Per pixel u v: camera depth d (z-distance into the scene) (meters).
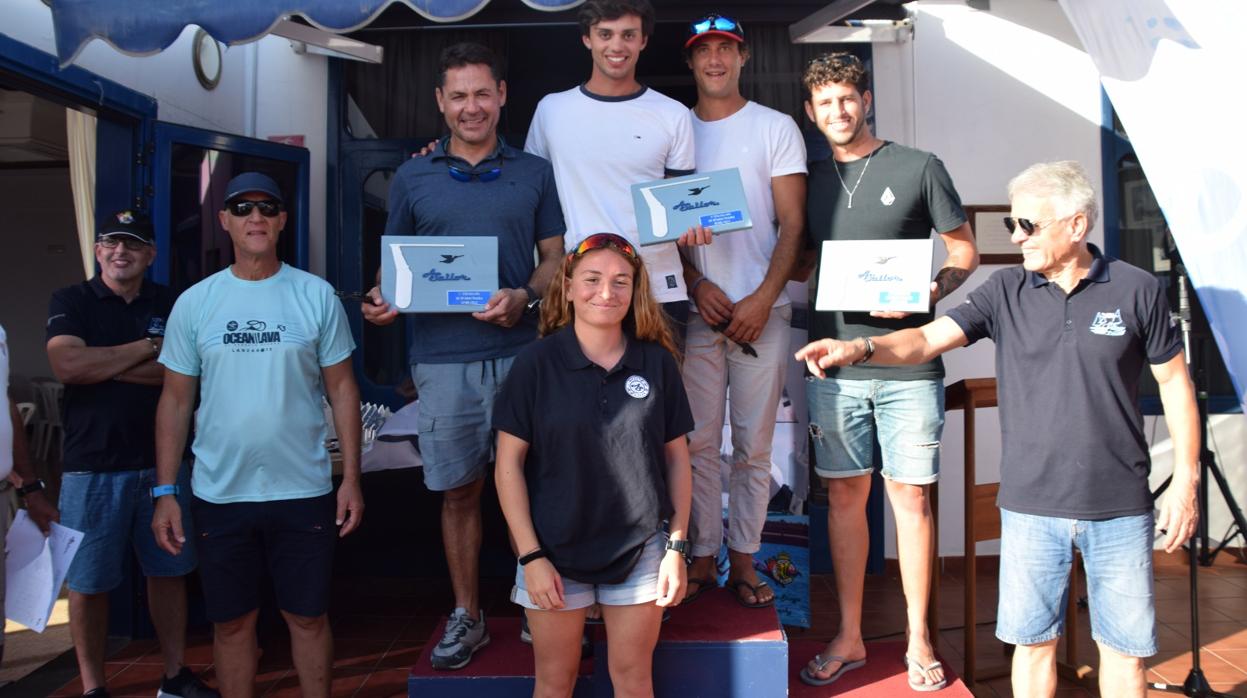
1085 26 3.33
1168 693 3.30
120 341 3.28
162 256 4.04
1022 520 2.45
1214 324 2.94
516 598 2.45
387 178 4.75
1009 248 4.74
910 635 2.97
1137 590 2.34
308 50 4.54
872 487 4.72
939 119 4.73
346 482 2.83
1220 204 2.93
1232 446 4.81
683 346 3.01
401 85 4.72
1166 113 3.06
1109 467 2.35
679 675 2.72
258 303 2.73
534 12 4.38
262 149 4.43
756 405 3.13
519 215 2.92
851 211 2.98
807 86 3.01
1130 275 2.36
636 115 2.97
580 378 2.36
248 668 2.78
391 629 4.08
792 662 3.15
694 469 3.14
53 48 3.57
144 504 3.29
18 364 9.76
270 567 2.78
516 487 2.38
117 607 3.98
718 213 2.83
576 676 2.54
